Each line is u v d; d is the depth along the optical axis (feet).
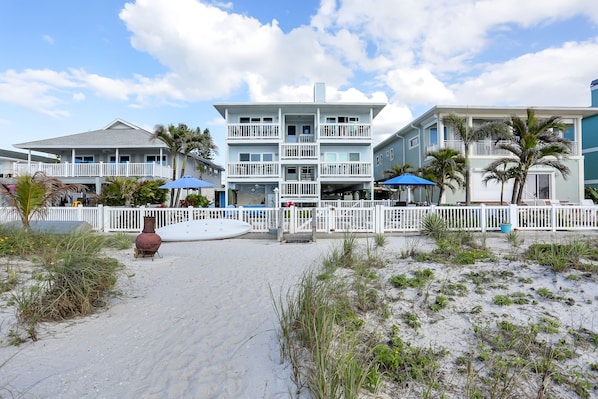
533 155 47.03
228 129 79.77
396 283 18.38
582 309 14.42
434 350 12.24
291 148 79.05
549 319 13.83
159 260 28.14
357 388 8.98
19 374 10.43
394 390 9.93
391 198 92.07
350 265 23.66
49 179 38.19
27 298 15.29
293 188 78.18
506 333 12.98
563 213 42.09
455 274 19.53
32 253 26.12
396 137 96.48
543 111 69.15
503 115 70.33
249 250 33.88
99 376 10.45
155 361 11.45
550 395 9.71
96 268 17.01
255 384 10.14
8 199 38.93
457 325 13.93
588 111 69.26
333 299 15.16
